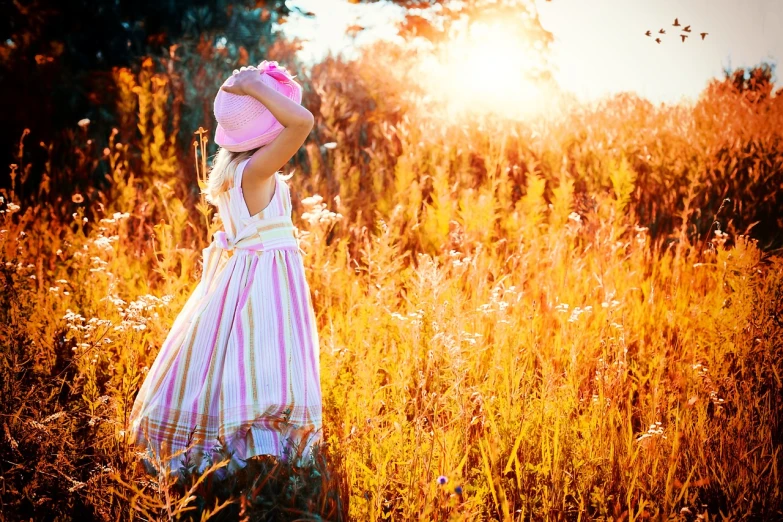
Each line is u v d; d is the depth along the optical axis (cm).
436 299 324
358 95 959
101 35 996
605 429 297
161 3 1026
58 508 248
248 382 270
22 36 932
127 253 561
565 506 265
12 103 844
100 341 327
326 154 802
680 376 360
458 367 294
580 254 546
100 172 800
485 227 589
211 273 294
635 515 266
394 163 802
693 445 295
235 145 282
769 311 361
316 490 254
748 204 673
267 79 293
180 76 945
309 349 287
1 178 768
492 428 295
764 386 340
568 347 373
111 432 275
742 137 834
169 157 748
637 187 731
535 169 788
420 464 264
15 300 324
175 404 274
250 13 1123
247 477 255
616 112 983
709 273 500
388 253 470
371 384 326
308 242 495
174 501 234
